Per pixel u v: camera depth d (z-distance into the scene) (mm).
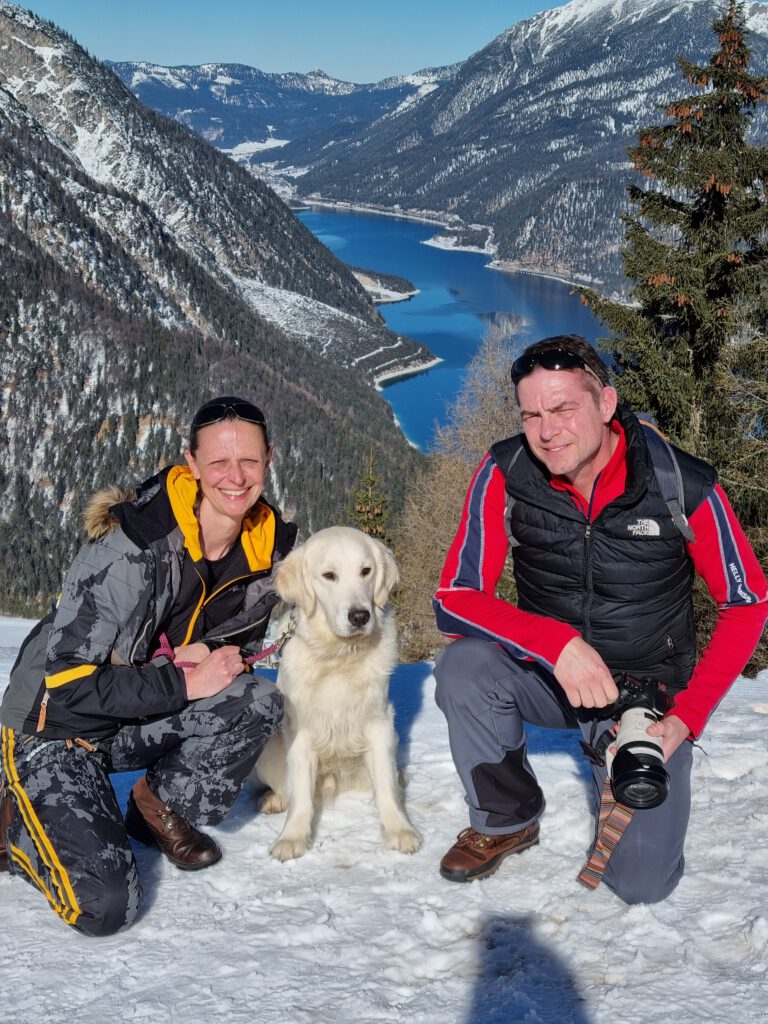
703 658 2650
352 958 2373
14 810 2715
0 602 107438
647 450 2576
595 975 2230
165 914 2646
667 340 15391
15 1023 2125
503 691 2775
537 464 2730
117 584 2736
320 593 3283
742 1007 2021
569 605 2740
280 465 123000
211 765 2928
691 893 2594
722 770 3609
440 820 3312
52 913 2658
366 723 3309
